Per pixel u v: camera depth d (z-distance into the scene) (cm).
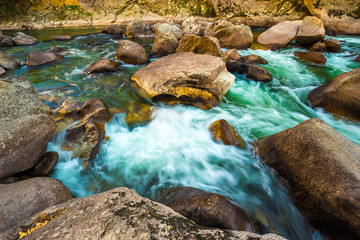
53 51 1005
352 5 1327
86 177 357
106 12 2081
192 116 514
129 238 149
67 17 2009
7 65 758
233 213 246
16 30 1769
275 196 318
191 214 248
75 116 449
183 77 537
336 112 510
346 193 237
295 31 1065
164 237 154
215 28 1097
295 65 834
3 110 284
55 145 396
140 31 1484
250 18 1758
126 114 503
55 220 168
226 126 438
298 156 302
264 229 274
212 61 596
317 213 265
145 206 185
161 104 545
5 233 167
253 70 707
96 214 172
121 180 354
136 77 615
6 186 252
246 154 400
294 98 623
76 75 717
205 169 377
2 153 267
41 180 272
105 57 947
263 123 506
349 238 235
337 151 274
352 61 859
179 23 2017
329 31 1361
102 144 411
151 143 444
